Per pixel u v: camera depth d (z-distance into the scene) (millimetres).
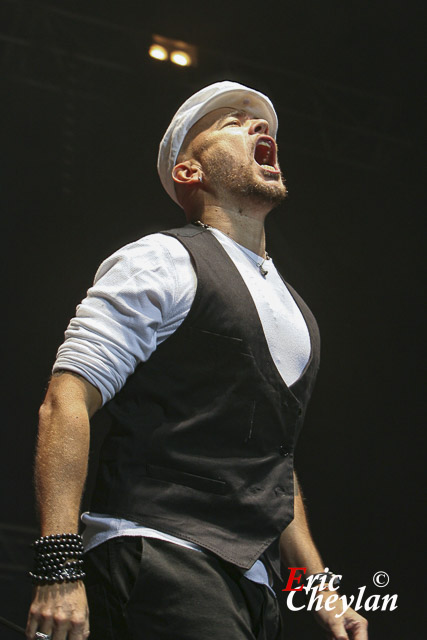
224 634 1839
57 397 1946
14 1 10047
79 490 1871
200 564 1902
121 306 2049
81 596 1791
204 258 2195
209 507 1982
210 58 10727
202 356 2096
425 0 10062
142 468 2008
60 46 10305
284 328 2262
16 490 10297
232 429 2070
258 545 1992
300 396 2225
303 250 11266
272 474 2092
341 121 11195
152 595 1870
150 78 10578
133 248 2162
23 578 9914
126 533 1928
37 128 10469
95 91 10516
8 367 10430
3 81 10203
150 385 2078
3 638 9398
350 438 11125
